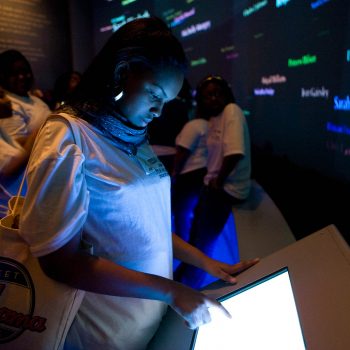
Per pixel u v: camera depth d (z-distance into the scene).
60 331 0.66
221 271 0.96
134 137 0.72
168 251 0.85
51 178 0.57
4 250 0.64
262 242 1.68
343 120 3.09
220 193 2.00
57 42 5.30
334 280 0.73
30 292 0.64
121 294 0.63
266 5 4.41
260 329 0.72
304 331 0.66
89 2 5.53
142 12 6.14
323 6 3.23
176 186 2.48
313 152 3.74
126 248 0.72
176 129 3.48
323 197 3.26
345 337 0.61
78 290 0.66
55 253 0.58
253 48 4.94
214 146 2.17
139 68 0.63
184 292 0.65
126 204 0.69
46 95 3.72
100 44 5.79
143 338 0.82
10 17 4.71
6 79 2.12
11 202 0.71
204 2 5.73
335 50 3.13
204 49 6.04
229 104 2.09
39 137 0.64
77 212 0.58
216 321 0.79
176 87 0.66
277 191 3.67
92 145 0.66
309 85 3.66
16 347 0.65
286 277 0.82
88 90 0.69
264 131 4.98
